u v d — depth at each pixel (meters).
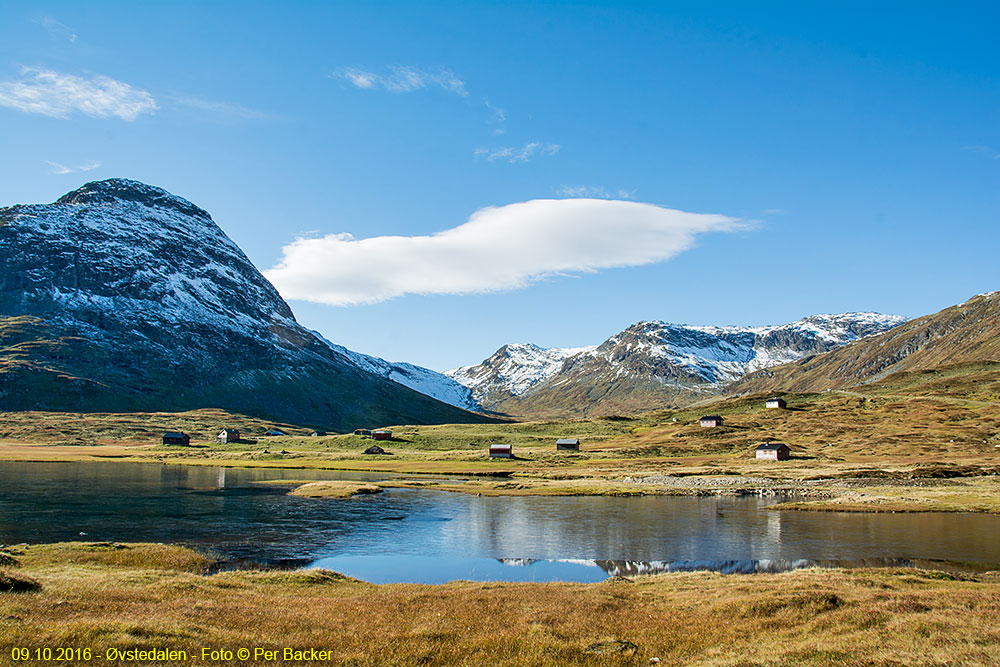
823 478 142.12
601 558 61.41
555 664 25.58
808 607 31.66
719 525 80.94
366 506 98.69
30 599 30.08
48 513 83.44
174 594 35.00
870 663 23.33
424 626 30.30
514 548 66.38
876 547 65.56
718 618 31.58
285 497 108.12
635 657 26.36
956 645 24.83
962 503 97.06
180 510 89.69
